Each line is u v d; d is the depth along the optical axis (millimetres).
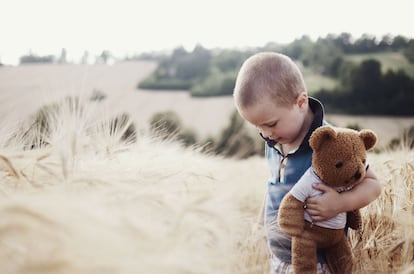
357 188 2195
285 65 2342
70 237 880
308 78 56812
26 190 1610
